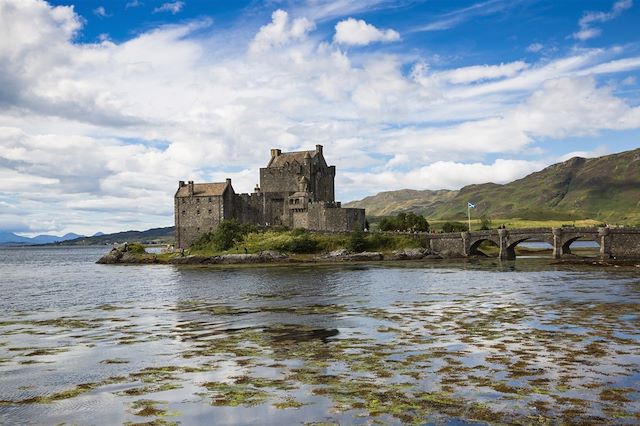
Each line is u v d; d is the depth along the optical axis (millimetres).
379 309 57562
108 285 93812
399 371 31656
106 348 40000
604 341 39156
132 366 34281
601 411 24672
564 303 59094
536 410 24875
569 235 142375
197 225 175875
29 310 61844
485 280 88500
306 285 85750
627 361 33312
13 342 42781
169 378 31281
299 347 38906
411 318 50969
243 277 104000
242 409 25766
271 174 185125
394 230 181375
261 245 155125
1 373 33000
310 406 25922
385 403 26125
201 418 24781
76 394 28578
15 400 27781
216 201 173500
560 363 32938
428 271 110125
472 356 35031
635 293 67188
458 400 26359
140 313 58500
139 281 101125
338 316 53469
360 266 128250
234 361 35062
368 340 40906
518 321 48219
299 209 177250
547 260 139250
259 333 44938
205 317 54656
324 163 195375
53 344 41781
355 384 29266
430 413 24703
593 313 51906
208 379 30906
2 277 120750
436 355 35469
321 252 154875
